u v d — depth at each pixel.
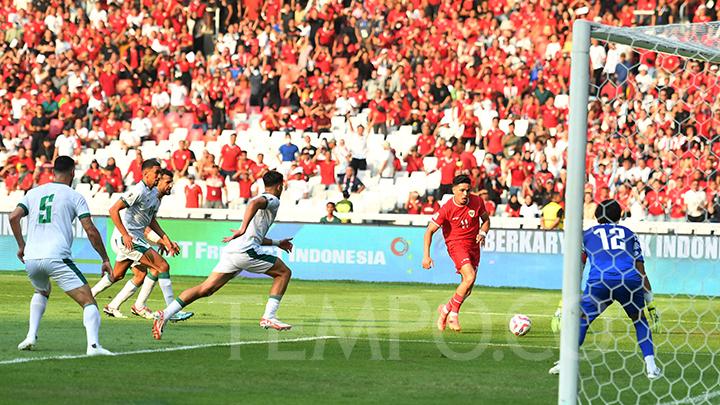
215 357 24.86
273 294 29.59
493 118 63.75
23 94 75.19
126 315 35.41
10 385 20.16
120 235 33.34
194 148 71.56
